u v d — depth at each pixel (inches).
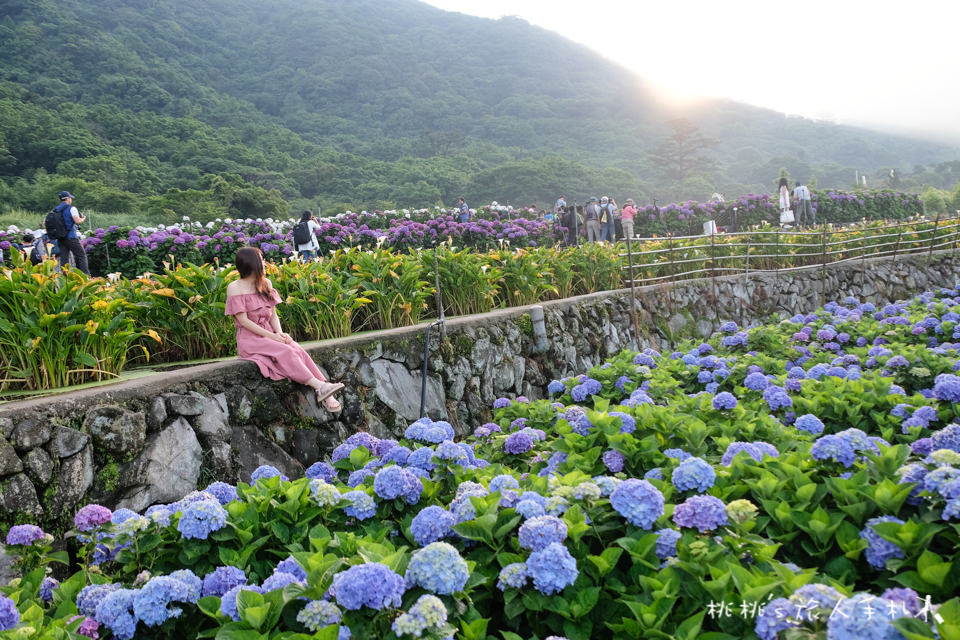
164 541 101.4
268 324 188.9
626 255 390.9
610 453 126.6
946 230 614.9
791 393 191.6
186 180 2375.7
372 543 91.3
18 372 150.5
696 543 85.8
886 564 83.5
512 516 99.3
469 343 250.1
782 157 4909.0
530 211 768.9
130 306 188.9
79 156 2281.0
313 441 183.3
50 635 79.1
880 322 304.7
